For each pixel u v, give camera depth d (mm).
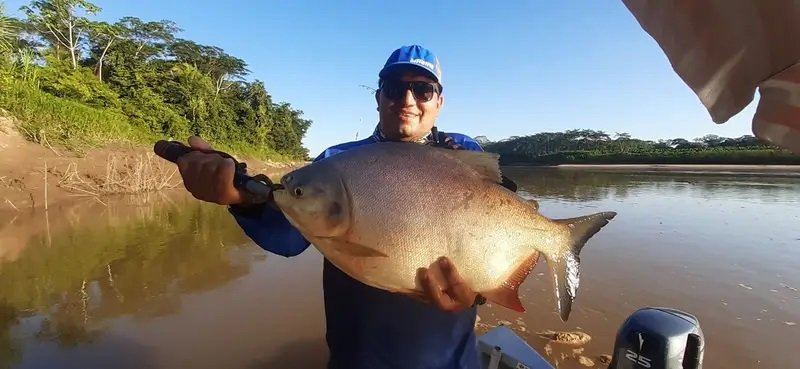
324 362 5098
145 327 5922
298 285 7504
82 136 19812
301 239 2385
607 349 5281
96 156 19516
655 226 13008
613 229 12508
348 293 2479
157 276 7945
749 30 902
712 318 6234
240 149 48094
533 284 7371
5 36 20984
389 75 2744
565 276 2201
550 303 6625
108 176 17562
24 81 19141
